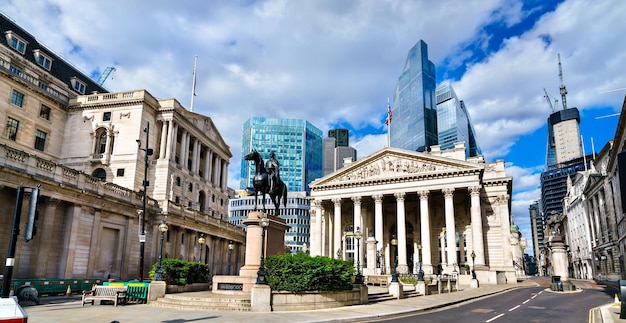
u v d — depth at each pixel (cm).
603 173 8750
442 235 7812
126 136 6181
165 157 6406
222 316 2014
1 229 3416
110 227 4553
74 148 6303
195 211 6178
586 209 10888
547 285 6372
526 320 2164
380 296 3127
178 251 5653
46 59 6425
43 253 3659
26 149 5647
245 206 15662
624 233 6625
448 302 3062
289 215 15612
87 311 2188
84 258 4125
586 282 7806
